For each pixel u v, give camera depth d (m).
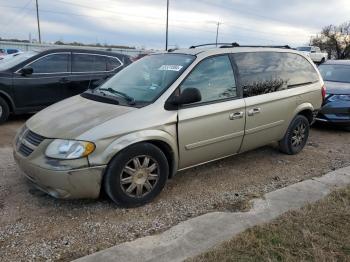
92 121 3.90
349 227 3.57
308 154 6.30
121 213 3.95
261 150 6.34
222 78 4.82
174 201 4.29
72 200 4.17
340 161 5.98
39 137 3.87
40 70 8.19
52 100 8.37
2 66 8.12
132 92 4.51
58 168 3.63
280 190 4.52
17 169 5.07
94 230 3.60
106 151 3.74
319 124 8.77
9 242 3.35
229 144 4.90
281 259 3.05
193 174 5.14
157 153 4.11
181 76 4.43
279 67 5.66
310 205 4.04
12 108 7.97
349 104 7.95
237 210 4.06
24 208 3.97
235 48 5.17
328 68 9.72
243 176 5.14
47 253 3.22
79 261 3.02
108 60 9.16
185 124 4.32
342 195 4.32
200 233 3.47
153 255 3.13
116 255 3.11
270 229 3.50
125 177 3.95
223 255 3.08
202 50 4.91
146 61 5.18
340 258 3.08
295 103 5.82
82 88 8.69
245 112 4.97
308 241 3.30
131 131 3.89
